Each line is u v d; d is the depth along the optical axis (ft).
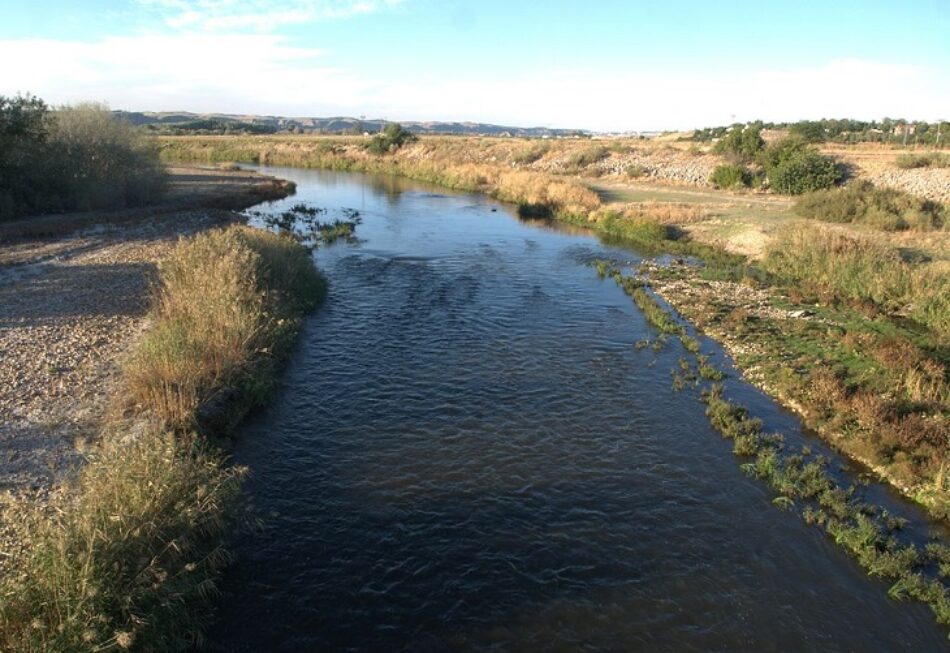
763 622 30.45
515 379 57.06
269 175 223.30
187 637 27.55
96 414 42.98
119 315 62.44
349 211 148.25
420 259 102.37
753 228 116.06
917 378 52.21
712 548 35.58
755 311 76.54
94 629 22.31
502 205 166.30
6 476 35.29
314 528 35.81
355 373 56.90
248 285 62.03
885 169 159.53
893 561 33.73
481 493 39.83
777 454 45.34
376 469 41.98
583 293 85.40
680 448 46.16
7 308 62.75
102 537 25.11
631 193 172.65
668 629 29.81
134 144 136.56
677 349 65.46
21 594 23.06
